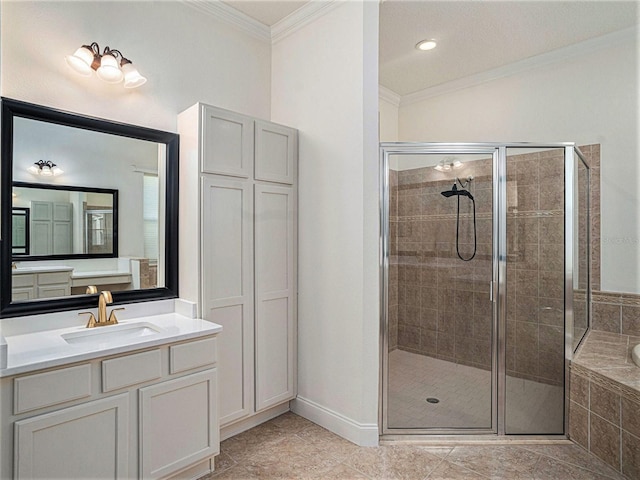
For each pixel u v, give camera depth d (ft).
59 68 6.30
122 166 7.02
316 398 8.37
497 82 11.34
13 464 4.48
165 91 7.63
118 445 5.32
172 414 5.92
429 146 7.92
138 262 7.21
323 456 7.04
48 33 6.19
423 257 8.05
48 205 6.21
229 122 7.47
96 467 5.12
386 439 7.66
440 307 7.98
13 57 5.85
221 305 7.35
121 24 7.02
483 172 7.96
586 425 7.24
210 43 8.39
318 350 8.32
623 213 9.30
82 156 6.56
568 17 8.61
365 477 6.41
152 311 7.34
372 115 7.52
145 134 7.25
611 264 9.48
